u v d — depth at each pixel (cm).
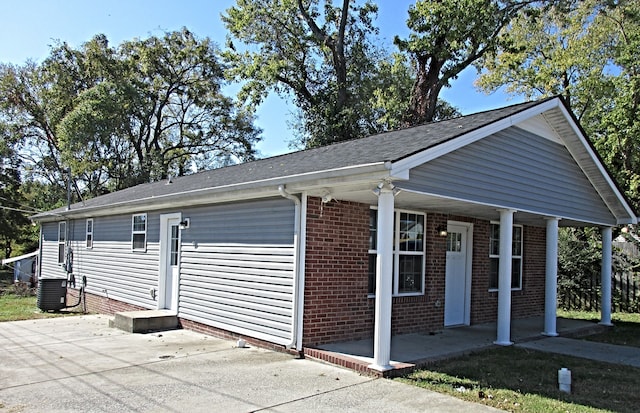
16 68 3453
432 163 721
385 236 666
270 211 866
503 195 874
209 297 1012
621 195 1170
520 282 1336
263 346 857
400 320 965
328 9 2830
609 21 2459
